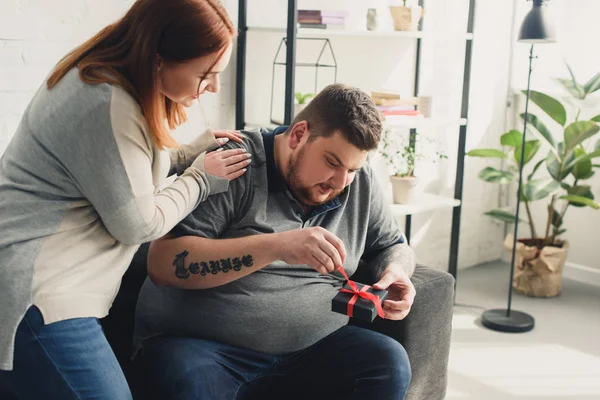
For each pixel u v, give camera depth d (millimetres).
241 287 1484
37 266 1162
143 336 1540
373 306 1428
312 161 1465
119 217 1185
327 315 1579
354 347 1542
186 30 1166
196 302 1472
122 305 1648
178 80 1228
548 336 2727
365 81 2951
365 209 1665
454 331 2768
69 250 1199
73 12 2148
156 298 1520
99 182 1160
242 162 1494
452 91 3252
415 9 2639
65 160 1160
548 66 3361
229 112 2609
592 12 3162
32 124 1192
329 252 1378
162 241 1484
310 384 1580
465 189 3461
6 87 2064
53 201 1187
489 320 2809
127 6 2264
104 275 1251
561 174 3018
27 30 2070
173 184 1363
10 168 1220
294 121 1538
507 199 3654
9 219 1172
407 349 1649
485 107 3410
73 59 1210
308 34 2562
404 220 3244
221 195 1486
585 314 2957
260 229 1517
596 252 3303
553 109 2877
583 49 3215
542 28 2547
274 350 1515
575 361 2516
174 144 1267
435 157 3271
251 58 2602
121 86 1174
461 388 2307
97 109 1144
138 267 1674
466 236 3537
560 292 3207
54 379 1179
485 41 3312
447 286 1722
